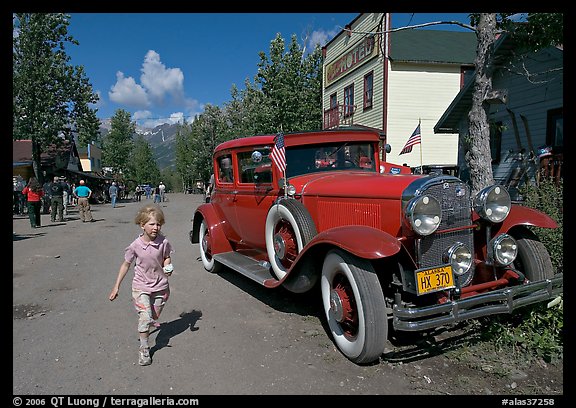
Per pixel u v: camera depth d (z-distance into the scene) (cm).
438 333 396
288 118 2217
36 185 1362
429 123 1778
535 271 381
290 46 2217
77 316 472
